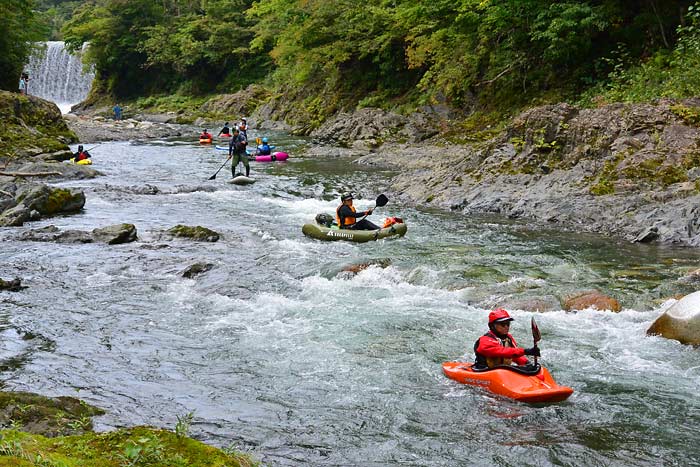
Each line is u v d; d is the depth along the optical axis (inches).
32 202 689.6
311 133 1628.9
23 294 427.5
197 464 181.5
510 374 290.2
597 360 329.1
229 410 276.7
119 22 2620.6
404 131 1309.1
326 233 593.9
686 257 517.3
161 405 279.4
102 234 573.6
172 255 528.4
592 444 250.1
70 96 2893.7
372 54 1649.9
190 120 2075.5
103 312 396.5
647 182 659.4
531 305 401.4
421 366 322.7
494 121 1219.2
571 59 1174.3
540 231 620.1
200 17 2571.4
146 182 924.6
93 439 190.4
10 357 327.3
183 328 372.8
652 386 300.0
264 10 1968.5
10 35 1809.8
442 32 1310.3
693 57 883.4
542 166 747.4
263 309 404.8
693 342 345.4
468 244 571.8
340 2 1635.1
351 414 274.5
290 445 248.7
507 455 242.4
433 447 248.2
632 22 1121.4
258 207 754.2
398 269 474.6
